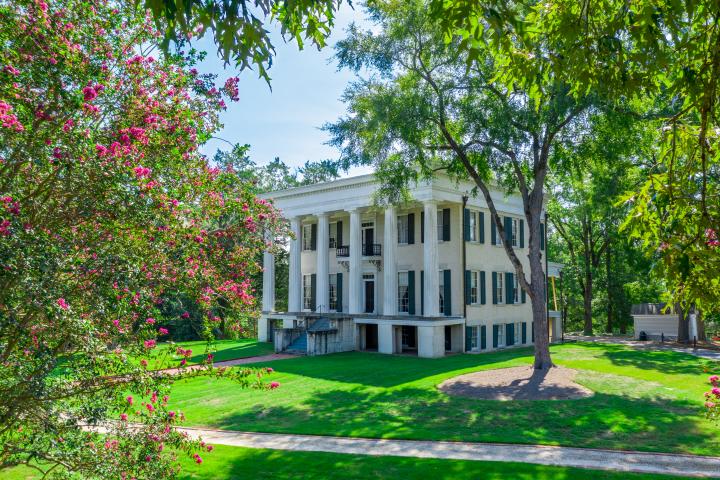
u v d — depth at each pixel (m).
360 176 32.19
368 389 20.42
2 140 6.18
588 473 10.77
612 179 30.70
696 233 5.50
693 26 6.04
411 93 21.42
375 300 34.12
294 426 15.45
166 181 8.37
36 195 6.59
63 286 6.03
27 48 6.61
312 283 38.72
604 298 53.28
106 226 6.93
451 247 31.84
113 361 6.78
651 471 10.92
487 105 21.31
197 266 9.05
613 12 6.21
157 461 7.40
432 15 5.17
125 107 7.61
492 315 33.47
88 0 7.20
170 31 4.62
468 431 14.54
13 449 7.03
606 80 6.27
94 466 6.80
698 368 23.42
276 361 28.20
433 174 27.45
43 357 5.84
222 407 18.12
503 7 5.12
